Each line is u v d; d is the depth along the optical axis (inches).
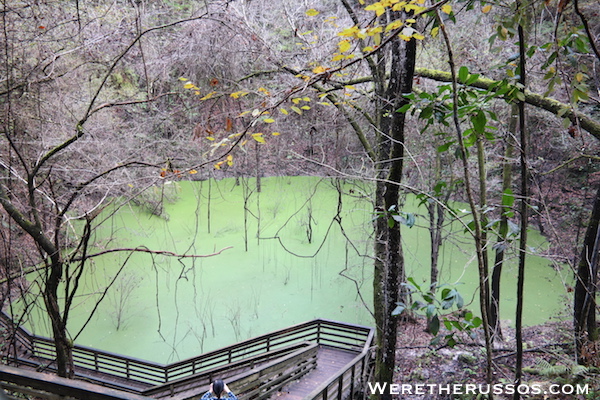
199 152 402.6
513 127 390.6
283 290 571.5
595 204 270.1
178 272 600.1
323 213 703.7
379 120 284.2
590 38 109.3
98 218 544.1
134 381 361.4
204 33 303.0
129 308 523.2
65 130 296.8
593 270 267.6
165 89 413.4
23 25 271.9
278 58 297.6
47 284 221.9
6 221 289.4
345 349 387.2
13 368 109.2
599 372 279.9
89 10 310.3
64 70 303.9
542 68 121.3
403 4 117.3
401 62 174.1
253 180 865.5
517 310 144.3
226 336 486.0
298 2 337.1
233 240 683.4
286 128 415.2
